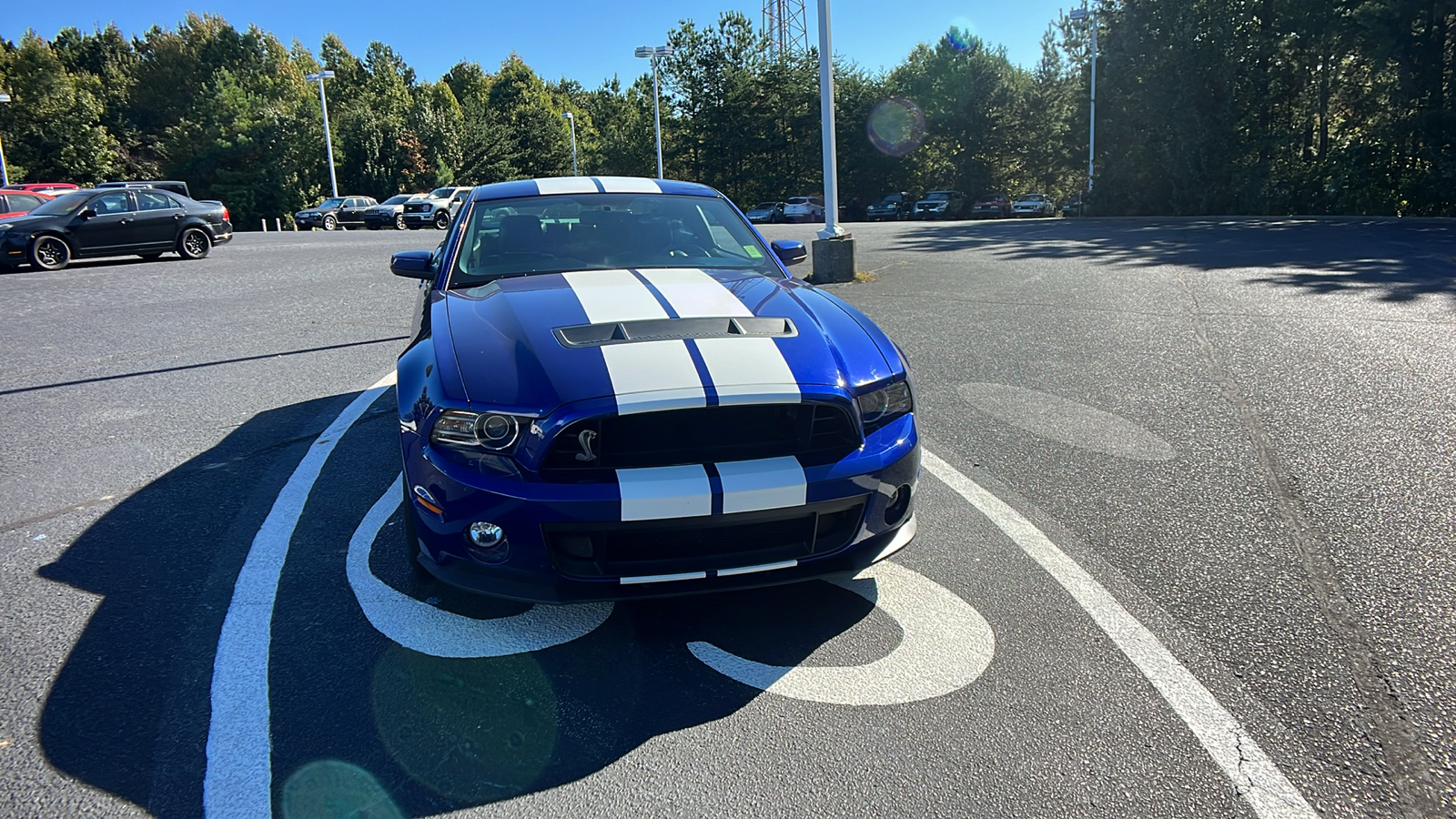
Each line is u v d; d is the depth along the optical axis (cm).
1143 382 573
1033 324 775
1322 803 201
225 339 780
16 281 1224
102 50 7112
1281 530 347
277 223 5203
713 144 5178
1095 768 212
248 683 249
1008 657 262
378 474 423
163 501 389
